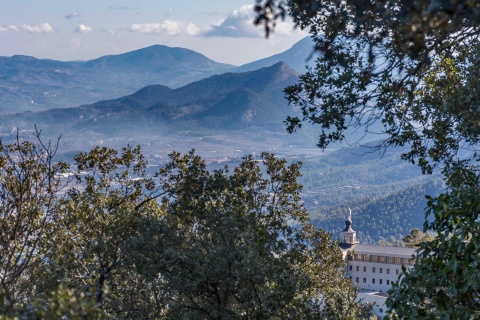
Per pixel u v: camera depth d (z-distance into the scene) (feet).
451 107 37.35
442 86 42.50
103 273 49.62
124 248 49.98
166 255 49.11
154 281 50.21
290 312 48.32
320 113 38.65
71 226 51.37
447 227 30.30
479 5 17.56
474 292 28.27
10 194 45.14
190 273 48.83
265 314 47.21
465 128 37.01
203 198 58.59
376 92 37.19
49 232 48.57
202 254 49.49
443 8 18.03
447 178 43.19
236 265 47.93
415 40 19.21
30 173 45.27
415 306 29.50
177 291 49.90
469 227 28.45
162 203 62.95
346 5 21.53
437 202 30.96
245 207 59.47
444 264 29.48
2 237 41.04
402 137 43.73
